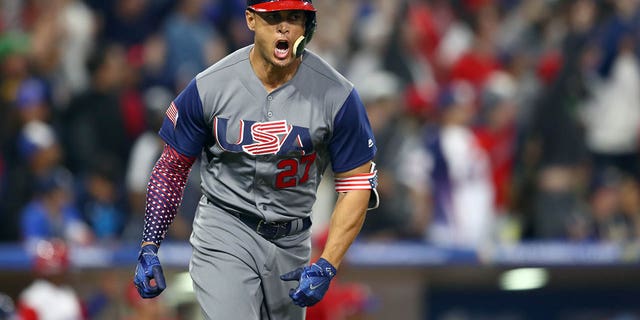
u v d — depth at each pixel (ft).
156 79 136.98
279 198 57.21
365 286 111.65
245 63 55.83
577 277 117.60
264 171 56.24
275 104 55.62
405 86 141.28
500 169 131.03
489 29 162.81
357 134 56.65
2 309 96.12
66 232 112.27
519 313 116.88
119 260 106.52
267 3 53.57
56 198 111.14
